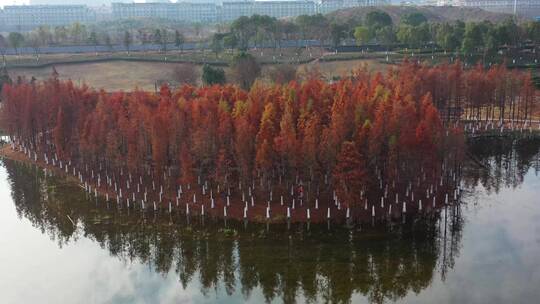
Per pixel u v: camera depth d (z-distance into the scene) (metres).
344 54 195.62
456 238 75.81
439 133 88.19
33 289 65.88
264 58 193.62
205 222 82.12
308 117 87.62
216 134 86.62
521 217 82.06
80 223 84.62
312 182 85.44
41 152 119.56
